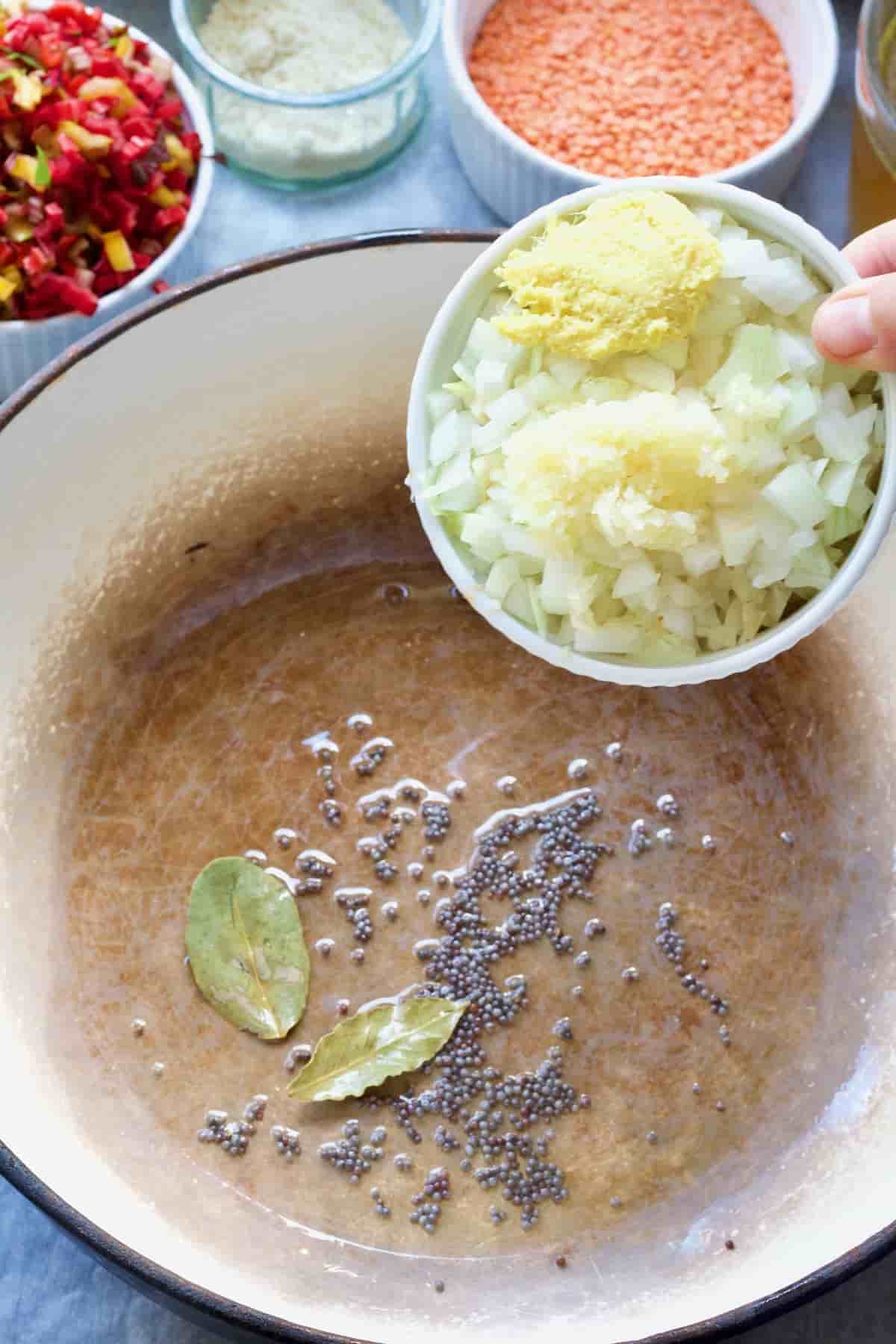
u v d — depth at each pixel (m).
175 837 0.61
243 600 0.64
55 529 0.61
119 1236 0.55
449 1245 0.57
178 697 0.62
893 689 0.61
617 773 0.62
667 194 0.52
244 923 0.59
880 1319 0.59
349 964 0.60
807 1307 0.59
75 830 0.61
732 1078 0.59
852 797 0.62
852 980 0.60
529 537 0.52
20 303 0.64
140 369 0.60
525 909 0.61
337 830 0.61
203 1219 0.57
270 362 0.62
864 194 0.66
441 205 0.71
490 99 0.69
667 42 0.70
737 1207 0.58
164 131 0.66
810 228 0.52
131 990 0.59
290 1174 0.58
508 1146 0.58
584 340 0.51
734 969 0.60
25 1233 0.59
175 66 0.67
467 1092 0.59
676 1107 0.59
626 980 0.60
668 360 0.52
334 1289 0.56
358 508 0.64
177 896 0.60
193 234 0.67
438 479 0.53
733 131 0.68
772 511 0.51
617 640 0.52
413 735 0.63
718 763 0.62
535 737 0.63
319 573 0.64
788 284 0.52
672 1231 0.57
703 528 0.51
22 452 0.59
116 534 0.62
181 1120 0.58
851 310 0.50
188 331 0.60
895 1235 0.53
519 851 0.61
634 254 0.51
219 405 0.62
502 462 0.52
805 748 0.62
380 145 0.70
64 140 0.63
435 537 0.53
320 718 0.63
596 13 0.70
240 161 0.70
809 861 0.61
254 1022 0.59
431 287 0.62
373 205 0.71
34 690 0.60
